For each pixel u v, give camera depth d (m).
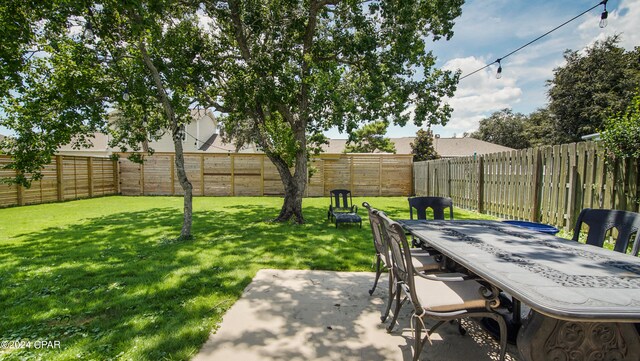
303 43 7.41
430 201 4.09
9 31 4.16
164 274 3.69
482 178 8.61
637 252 2.33
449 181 10.74
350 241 5.45
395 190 14.91
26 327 2.46
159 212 8.88
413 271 1.94
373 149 22.69
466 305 1.96
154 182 14.17
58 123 5.38
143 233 6.05
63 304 2.88
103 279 3.53
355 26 7.18
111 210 9.29
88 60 5.25
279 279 3.57
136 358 2.03
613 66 20.50
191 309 2.76
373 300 3.01
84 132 6.00
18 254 4.56
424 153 22.83
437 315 1.87
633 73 19.41
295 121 7.56
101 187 13.46
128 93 5.68
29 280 3.50
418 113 7.80
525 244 2.34
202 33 7.42
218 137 25.03
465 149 26.89
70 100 5.25
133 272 3.77
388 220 2.17
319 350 2.15
